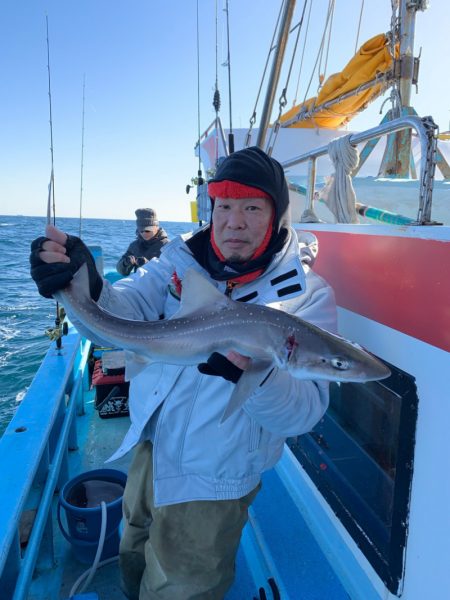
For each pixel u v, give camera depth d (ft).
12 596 6.36
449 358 5.14
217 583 5.98
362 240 6.97
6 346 38.86
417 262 5.64
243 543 8.60
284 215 6.39
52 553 8.52
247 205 6.02
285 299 5.99
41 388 9.73
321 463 8.69
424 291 5.53
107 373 14.24
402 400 5.98
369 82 11.89
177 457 6.03
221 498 5.94
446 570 5.32
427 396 5.57
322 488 8.53
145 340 6.19
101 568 8.53
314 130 17.57
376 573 6.75
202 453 5.94
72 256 6.35
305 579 7.46
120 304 6.94
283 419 5.40
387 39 11.12
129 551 7.13
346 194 8.54
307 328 5.57
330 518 8.23
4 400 28.48
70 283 6.39
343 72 12.75
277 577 7.48
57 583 8.21
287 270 6.11
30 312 52.80
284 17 12.13
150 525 6.70
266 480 10.03
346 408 8.08
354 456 7.61
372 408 7.13
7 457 7.15
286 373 5.47
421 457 5.68
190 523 5.97
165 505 6.01
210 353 5.93
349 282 7.41
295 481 9.77
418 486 5.76
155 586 6.01
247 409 5.44
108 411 13.93
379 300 6.53
